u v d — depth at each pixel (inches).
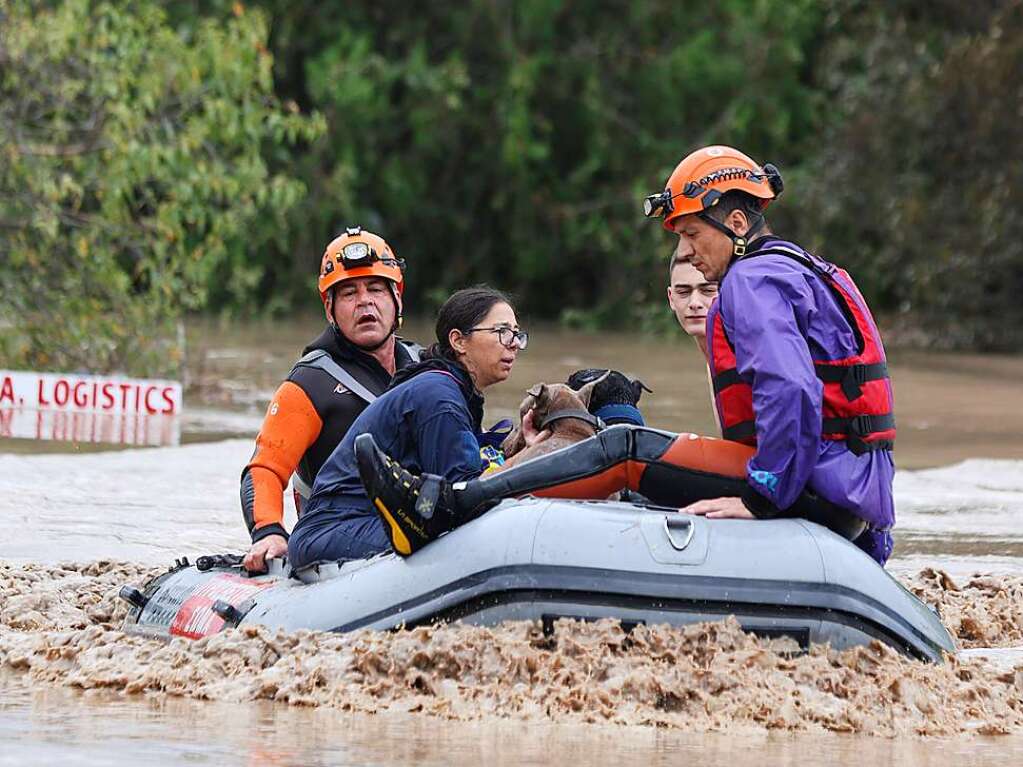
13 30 2130.9
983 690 674.8
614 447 717.9
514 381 2368.4
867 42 3833.7
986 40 3454.7
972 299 3425.2
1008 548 1158.3
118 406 2000.5
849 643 679.7
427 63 4264.3
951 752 602.9
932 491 1448.1
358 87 3993.6
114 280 2185.0
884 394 711.1
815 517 708.7
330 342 872.3
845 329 702.5
